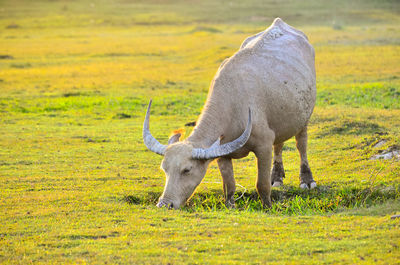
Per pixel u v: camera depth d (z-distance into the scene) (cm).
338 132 4506
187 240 2161
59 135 5197
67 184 3362
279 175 3416
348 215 2462
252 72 2867
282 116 2967
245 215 2594
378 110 5378
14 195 3064
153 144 2594
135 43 17062
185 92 8081
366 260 1870
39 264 1947
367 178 3188
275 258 1933
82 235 2273
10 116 6356
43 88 8825
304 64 3281
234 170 3766
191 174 2528
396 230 2127
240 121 2741
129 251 2047
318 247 2017
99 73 10731
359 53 11794
